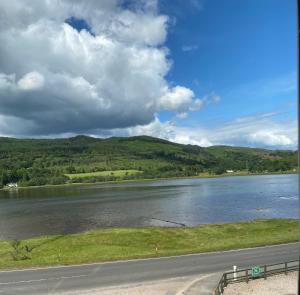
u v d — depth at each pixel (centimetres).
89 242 5766
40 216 10606
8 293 3269
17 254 5047
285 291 3338
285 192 15412
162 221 8962
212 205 11788
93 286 3422
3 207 13962
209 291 3278
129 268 4003
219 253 4734
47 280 3606
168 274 3781
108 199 15162
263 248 5044
